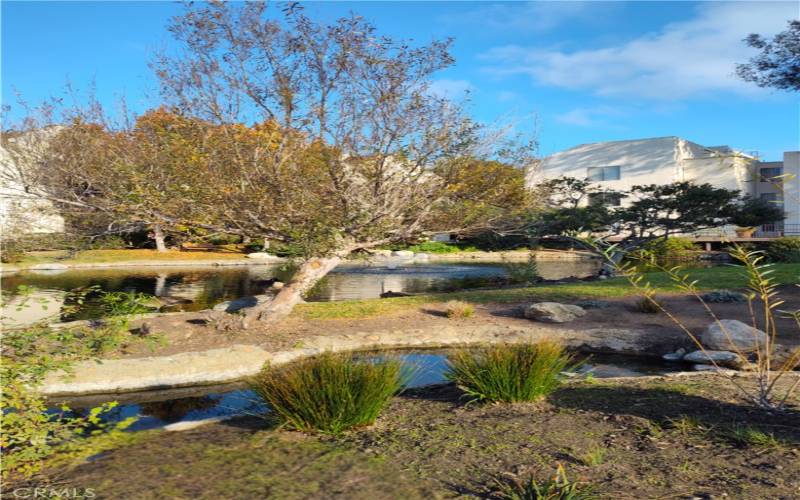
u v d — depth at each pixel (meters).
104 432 4.47
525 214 11.03
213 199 8.38
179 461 3.48
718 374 5.66
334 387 4.11
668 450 3.41
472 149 9.05
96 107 9.48
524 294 12.30
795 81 14.02
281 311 9.19
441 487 3.00
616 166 36.19
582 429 3.90
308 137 8.48
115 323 6.17
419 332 8.96
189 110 8.38
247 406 5.57
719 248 31.95
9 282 17.12
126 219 8.52
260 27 8.09
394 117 8.45
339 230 9.11
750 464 3.13
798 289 11.84
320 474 3.22
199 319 9.11
